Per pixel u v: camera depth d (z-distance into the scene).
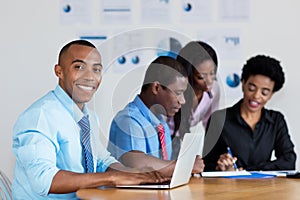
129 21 3.60
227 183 2.02
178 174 1.81
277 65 3.08
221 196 1.60
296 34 3.54
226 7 3.57
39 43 3.62
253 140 3.12
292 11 3.54
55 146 1.90
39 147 1.81
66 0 3.62
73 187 1.76
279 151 3.15
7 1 3.63
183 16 3.58
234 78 3.56
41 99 1.99
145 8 3.59
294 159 3.07
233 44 3.57
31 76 3.63
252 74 3.07
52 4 3.62
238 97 3.55
